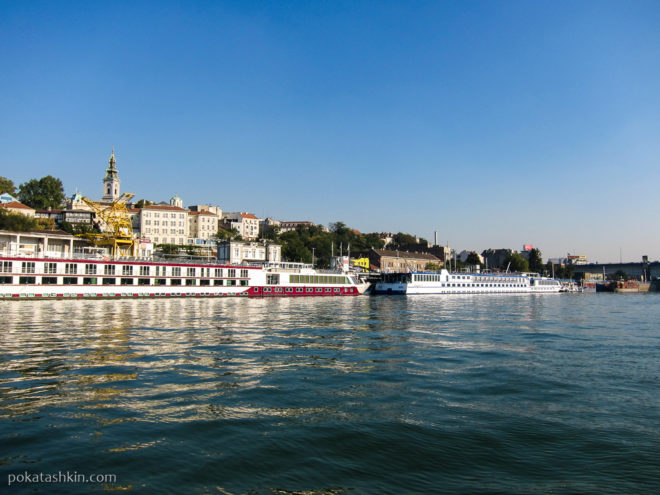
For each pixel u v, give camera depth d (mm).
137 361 25828
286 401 18734
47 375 22344
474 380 22562
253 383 21500
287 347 31656
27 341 32562
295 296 107562
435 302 92688
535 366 26031
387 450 13969
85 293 82750
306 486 11758
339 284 115688
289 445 14219
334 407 18000
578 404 18688
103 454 13344
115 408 17422
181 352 28875
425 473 12539
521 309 73812
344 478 12203
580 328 46094
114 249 99062
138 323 44625
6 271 76375
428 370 24719
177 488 11555
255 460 13172
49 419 16141
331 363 26344
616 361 27766
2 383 20828
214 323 45594
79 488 11422
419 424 16125
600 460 13367
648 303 106625
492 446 14336
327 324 46406
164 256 100062
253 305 76000
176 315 54031
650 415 17359
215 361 26234
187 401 18453
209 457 13297
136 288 87688
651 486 11836
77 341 32688
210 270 96312
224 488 11602
